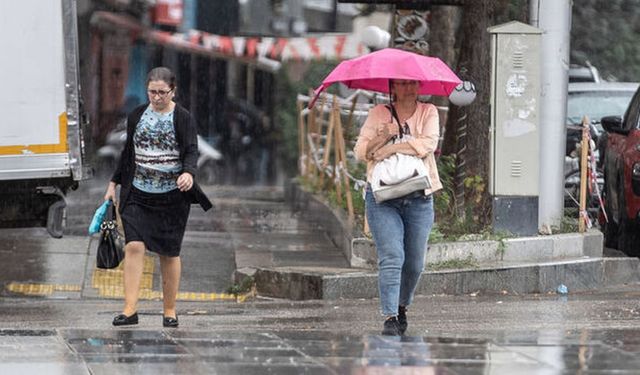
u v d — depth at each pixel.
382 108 24.72
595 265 34.31
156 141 25.34
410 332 24.94
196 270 37.31
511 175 34.75
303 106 63.78
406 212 24.42
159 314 29.56
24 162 30.47
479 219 36.91
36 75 30.42
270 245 41.88
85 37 71.12
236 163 73.69
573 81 59.84
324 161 49.72
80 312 30.50
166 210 25.75
